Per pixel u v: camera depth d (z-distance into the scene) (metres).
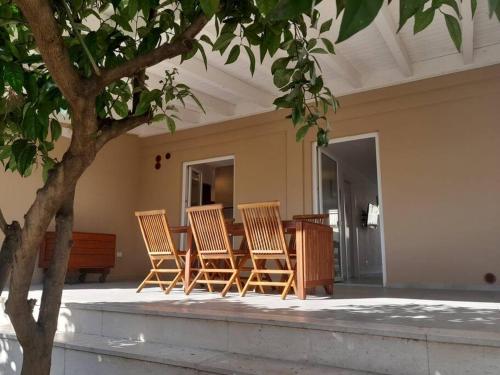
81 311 3.34
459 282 5.02
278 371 2.20
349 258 8.95
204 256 4.28
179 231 4.64
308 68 1.56
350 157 8.44
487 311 2.95
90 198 7.18
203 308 3.06
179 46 1.17
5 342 3.22
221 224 4.06
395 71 5.66
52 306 1.32
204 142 7.41
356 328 2.24
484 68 5.19
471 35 4.50
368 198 11.05
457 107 5.31
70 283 6.40
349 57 5.40
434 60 5.43
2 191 5.99
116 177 7.67
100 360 2.73
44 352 1.28
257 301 3.59
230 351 2.61
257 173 6.73
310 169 6.28
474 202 5.06
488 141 5.08
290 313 2.79
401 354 2.13
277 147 6.62
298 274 3.74
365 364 2.21
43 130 1.26
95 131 1.10
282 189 6.47
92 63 1.04
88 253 6.53
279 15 0.55
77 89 1.01
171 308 3.04
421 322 2.43
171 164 7.77
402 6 0.60
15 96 1.41
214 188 9.70
